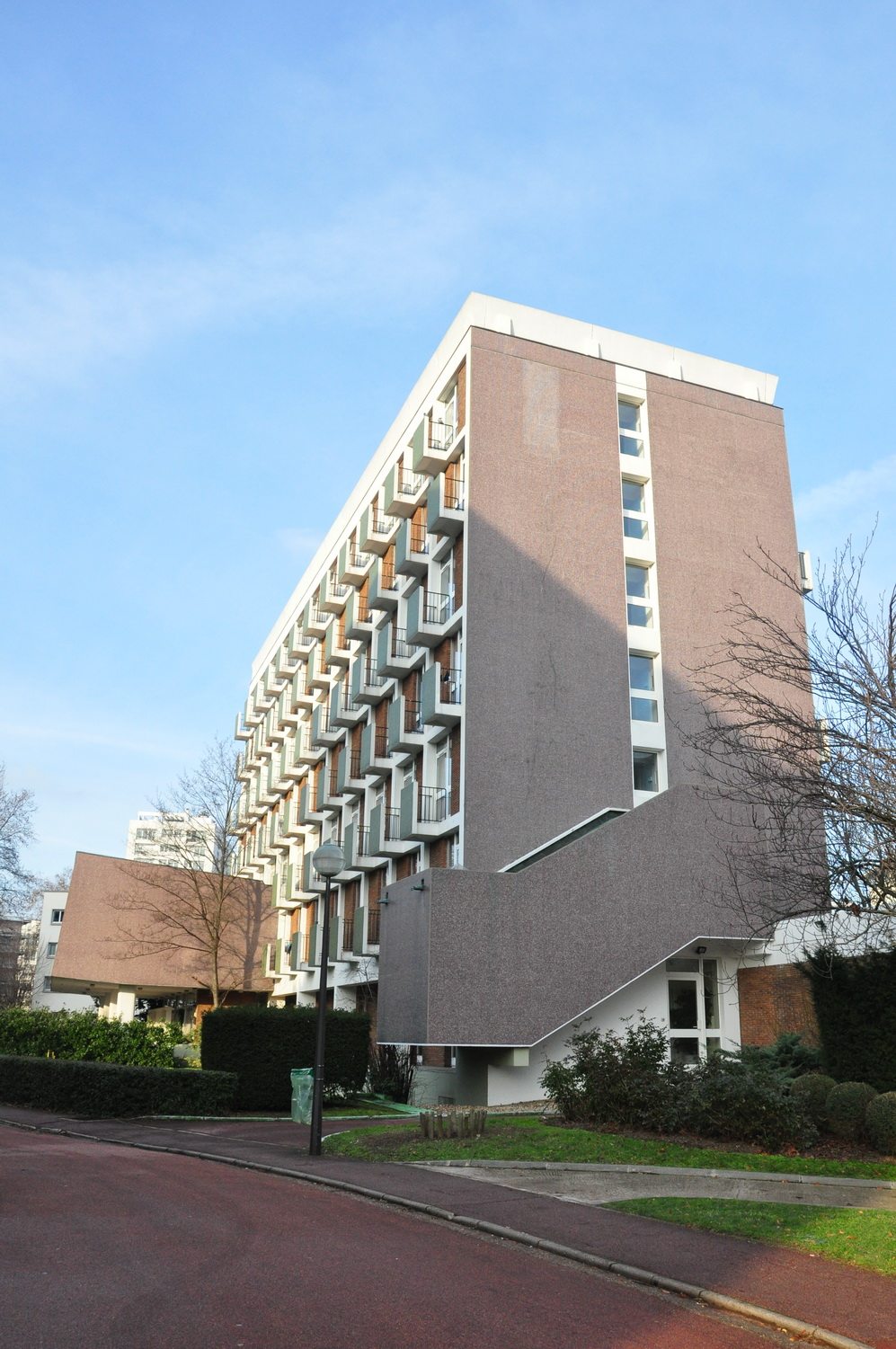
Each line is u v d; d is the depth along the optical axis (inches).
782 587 1317.7
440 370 1321.4
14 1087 984.9
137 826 3430.1
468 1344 267.4
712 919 981.2
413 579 1368.1
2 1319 272.4
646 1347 271.4
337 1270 338.6
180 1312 283.7
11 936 3228.3
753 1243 382.9
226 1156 622.2
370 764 1435.8
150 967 1680.6
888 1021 661.9
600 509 1240.8
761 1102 607.5
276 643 2193.7
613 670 1190.9
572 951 928.3
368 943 1333.7
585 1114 678.5
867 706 573.0
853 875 605.6
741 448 1358.3
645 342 1344.7
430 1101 1040.8
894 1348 273.4
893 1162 566.3
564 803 1128.8
